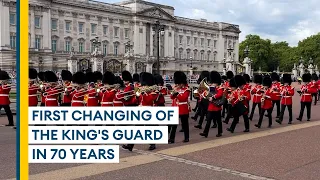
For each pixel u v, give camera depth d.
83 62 65.62
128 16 95.00
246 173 9.28
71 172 9.20
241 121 19.98
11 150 11.61
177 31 107.94
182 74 13.46
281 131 15.98
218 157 10.93
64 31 82.00
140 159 10.65
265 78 17.62
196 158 10.80
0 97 16.66
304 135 14.84
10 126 16.98
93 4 87.38
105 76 14.49
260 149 12.07
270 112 17.36
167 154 11.28
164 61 100.50
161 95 14.30
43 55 76.06
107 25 90.75
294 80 89.31
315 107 28.44
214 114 14.55
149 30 99.00
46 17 77.25
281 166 9.94
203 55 116.44
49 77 16.44
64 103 16.28
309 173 9.30
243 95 15.78
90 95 15.34
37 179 8.54
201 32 115.50
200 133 14.68
